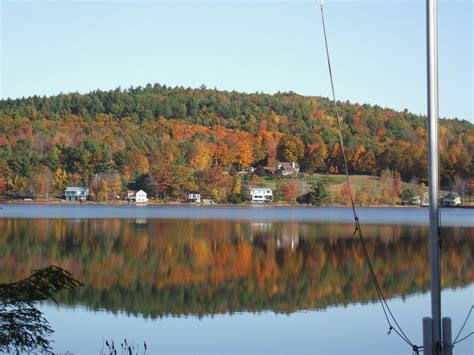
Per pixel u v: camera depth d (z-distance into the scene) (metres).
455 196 137.50
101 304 29.67
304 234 72.56
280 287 35.69
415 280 37.91
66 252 52.81
